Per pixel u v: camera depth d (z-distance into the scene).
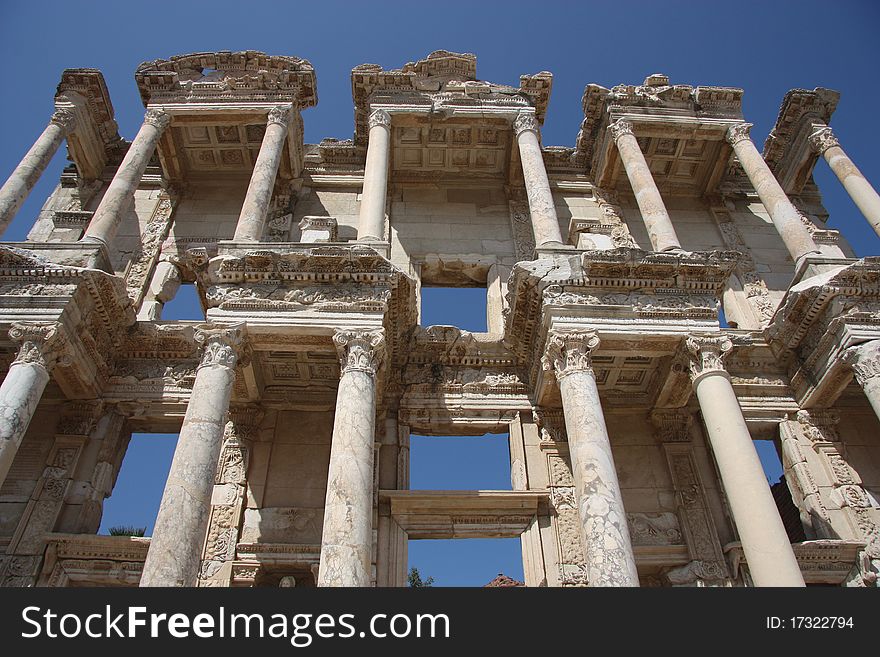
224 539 15.43
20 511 15.38
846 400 18.16
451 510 15.91
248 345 14.81
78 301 15.34
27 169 19.20
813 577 15.29
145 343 17.78
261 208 18.53
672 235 18.41
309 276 15.27
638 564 15.66
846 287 16.05
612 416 18.12
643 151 24.14
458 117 22.25
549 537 15.60
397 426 17.16
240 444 16.88
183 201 23.42
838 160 21.81
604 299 15.37
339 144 24.86
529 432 17.17
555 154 25.42
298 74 22.58
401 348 17.45
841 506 16.39
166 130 22.50
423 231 22.70
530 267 16.02
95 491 15.85
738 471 12.84
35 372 14.01
